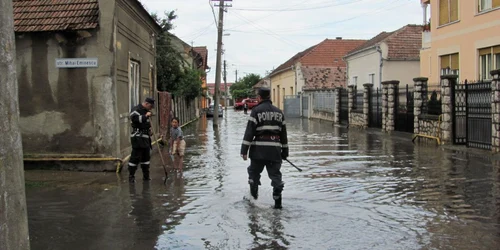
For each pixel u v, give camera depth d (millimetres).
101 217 7043
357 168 11828
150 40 16594
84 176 10641
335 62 48062
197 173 11172
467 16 19891
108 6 11133
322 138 21219
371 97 25781
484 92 14305
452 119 16125
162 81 27156
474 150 14586
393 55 30109
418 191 8852
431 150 15562
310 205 7746
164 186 9477
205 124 35094
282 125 7742
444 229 6301
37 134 11445
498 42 17938
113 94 11305
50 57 11312
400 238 5918
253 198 8070
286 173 11047
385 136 21594
